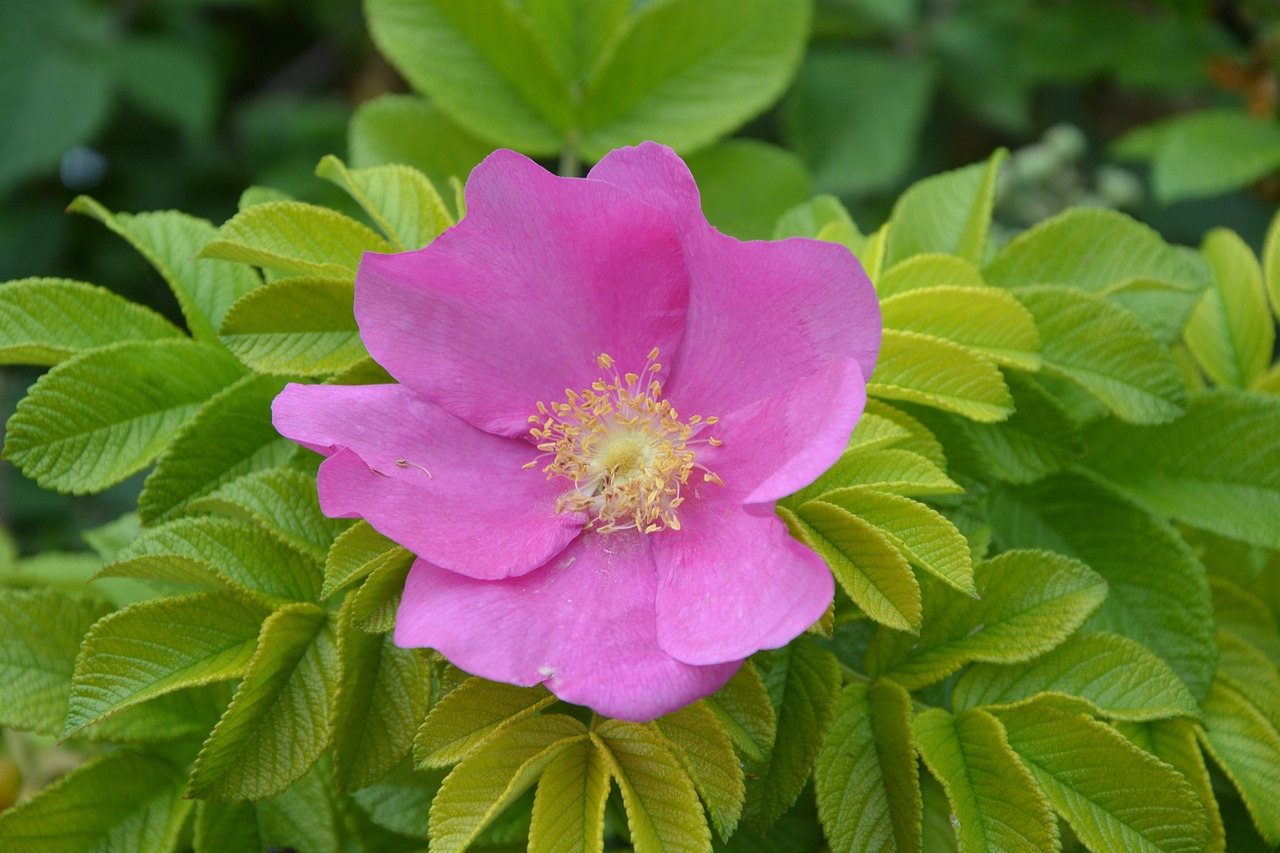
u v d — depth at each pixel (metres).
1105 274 0.46
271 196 0.47
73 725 0.41
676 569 0.41
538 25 0.50
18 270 0.81
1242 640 0.46
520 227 0.41
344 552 0.41
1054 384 0.46
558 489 0.42
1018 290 0.45
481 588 0.40
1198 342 0.50
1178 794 0.41
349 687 0.41
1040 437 0.45
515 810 0.44
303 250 0.44
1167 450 0.47
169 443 0.44
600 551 0.42
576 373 0.42
